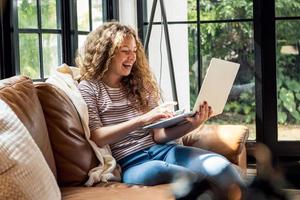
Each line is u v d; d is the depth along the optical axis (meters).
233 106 3.40
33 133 1.70
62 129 1.91
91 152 2.00
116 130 2.02
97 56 2.20
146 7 3.50
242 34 3.33
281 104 3.33
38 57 2.38
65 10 2.63
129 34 2.24
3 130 1.39
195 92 3.45
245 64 3.35
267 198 0.92
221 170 1.92
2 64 2.05
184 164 2.06
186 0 3.40
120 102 2.22
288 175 1.07
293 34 3.26
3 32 2.05
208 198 0.96
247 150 3.31
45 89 1.93
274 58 3.28
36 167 1.43
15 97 1.71
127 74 2.24
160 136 2.23
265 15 3.25
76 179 1.91
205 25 3.38
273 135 3.32
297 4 3.23
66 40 2.64
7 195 1.29
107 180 1.97
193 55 3.43
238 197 0.94
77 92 2.11
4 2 2.05
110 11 3.30
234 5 3.32
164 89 3.50
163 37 3.47
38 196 1.38
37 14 2.37
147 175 2.00
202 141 2.36
